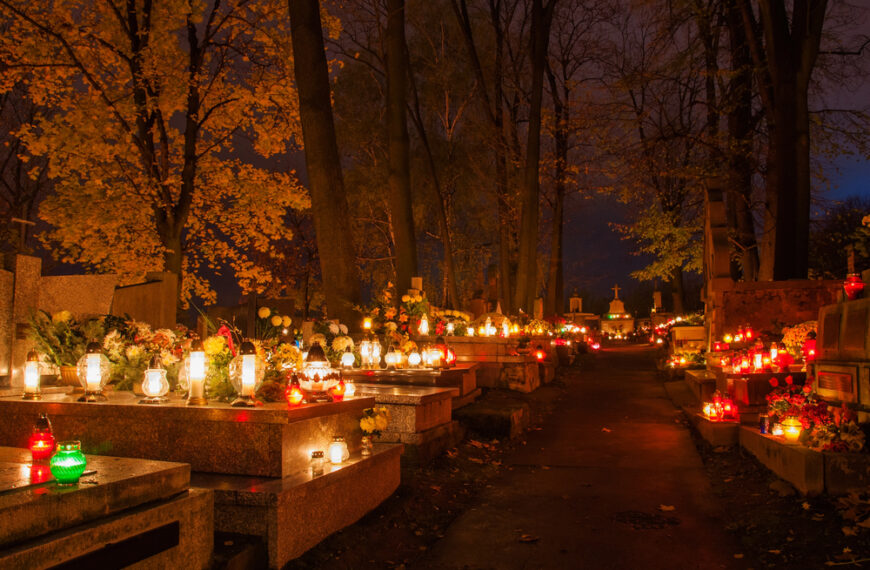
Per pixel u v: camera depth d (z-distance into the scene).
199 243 25.33
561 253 37.44
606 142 23.58
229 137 22.50
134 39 19.58
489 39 33.75
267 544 5.33
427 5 34.22
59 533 3.68
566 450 11.41
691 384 17.19
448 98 35.06
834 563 5.64
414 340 15.99
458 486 8.91
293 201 23.78
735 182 22.27
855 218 22.33
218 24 20.95
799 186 17.66
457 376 13.40
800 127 17.69
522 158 32.75
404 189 20.47
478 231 38.00
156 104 19.41
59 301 8.56
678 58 21.08
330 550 5.94
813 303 16.47
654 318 45.38
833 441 7.44
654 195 29.98
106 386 7.27
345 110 35.16
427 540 6.81
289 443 5.98
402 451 8.10
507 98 34.22
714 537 6.77
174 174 20.45
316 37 14.30
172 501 4.46
